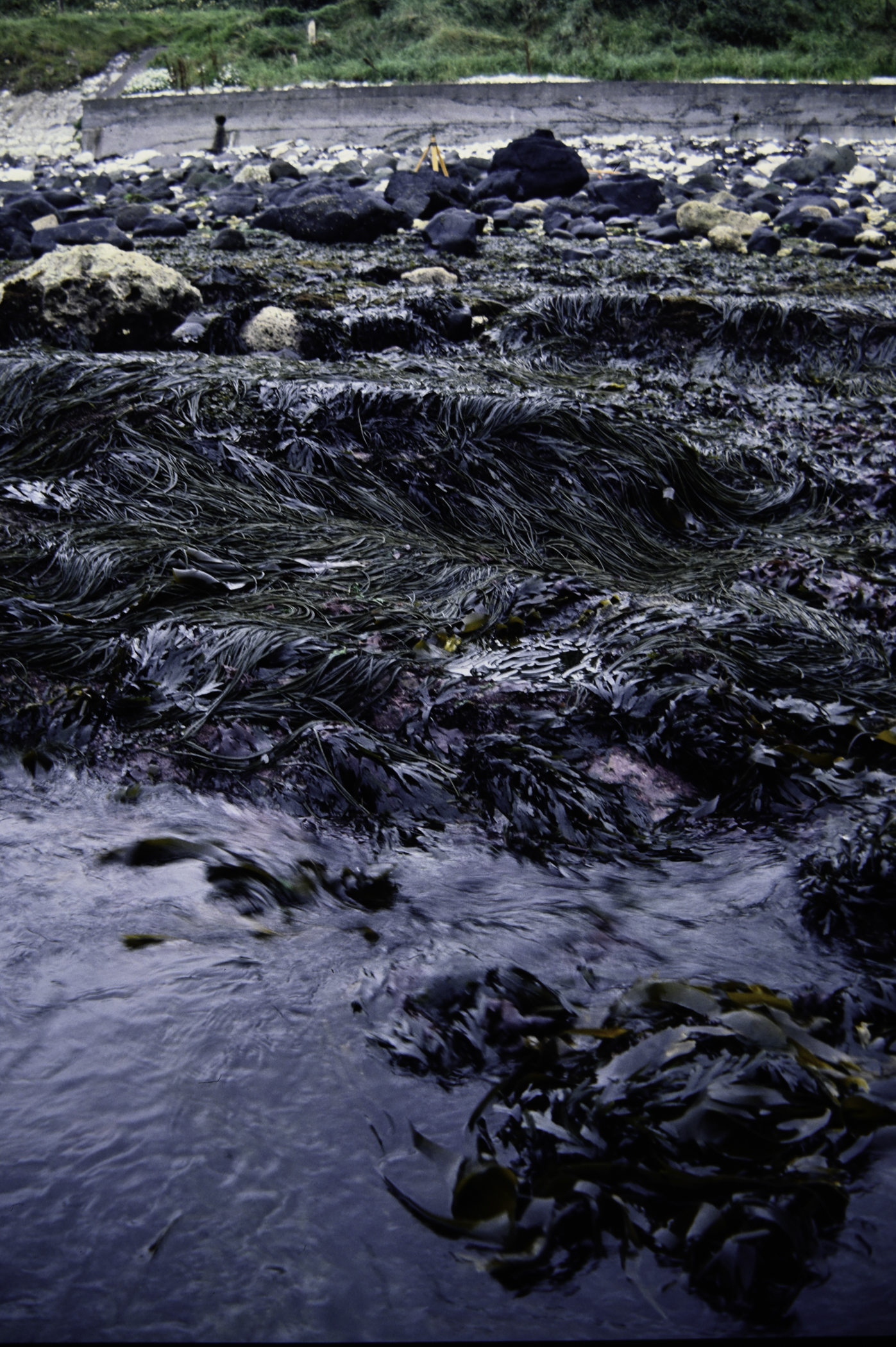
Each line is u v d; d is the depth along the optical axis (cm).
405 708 355
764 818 318
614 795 325
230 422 555
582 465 562
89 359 628
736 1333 167
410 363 724
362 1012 234
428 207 1466
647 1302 171
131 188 1764
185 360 650
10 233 1301
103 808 313
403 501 533
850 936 264
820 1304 170
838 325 863
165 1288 174
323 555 461
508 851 303
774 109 2311
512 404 577
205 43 3161
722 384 808
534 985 240
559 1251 180
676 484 573
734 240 1293
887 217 1456
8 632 387
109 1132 202
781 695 373
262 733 343
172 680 366
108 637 386
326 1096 212
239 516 498
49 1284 174
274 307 768
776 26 2989
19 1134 201
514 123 2353
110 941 256
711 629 406
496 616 417
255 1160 197
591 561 506
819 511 590
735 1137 194
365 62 2939
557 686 362
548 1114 204
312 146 2317
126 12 3478
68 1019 230
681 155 2023
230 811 314
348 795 318
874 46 2925
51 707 349
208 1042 225
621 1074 210
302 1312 170
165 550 437
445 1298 173
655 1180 187
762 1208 179
